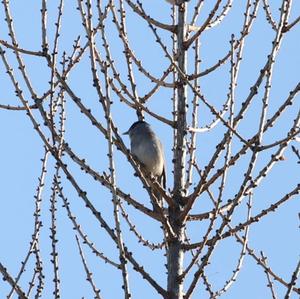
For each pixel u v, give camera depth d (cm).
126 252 1073
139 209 1198
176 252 1192
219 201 1073
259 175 1112
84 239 1119
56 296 1077
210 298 1146
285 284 1133
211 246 1062
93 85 1059
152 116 1295
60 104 1175
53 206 1141
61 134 1155
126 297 985
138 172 1138
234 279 1159
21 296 1067
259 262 1151
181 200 1243
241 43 1259
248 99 1149
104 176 1155
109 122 1041
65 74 1210
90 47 1080
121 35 1283
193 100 1316
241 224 1135
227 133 1140
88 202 1060
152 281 1107
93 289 1093
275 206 1131
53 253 1098
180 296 1147
